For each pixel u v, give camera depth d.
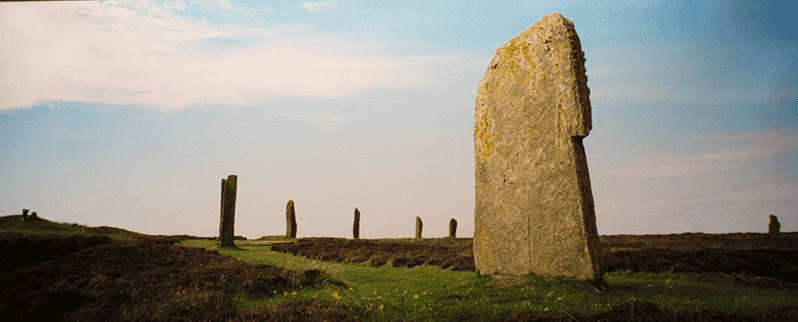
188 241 22.83
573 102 8.66
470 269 12.93
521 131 9.61
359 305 6.98
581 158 8.70
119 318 6.70
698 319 5.31
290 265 14.08
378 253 18.66
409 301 7.36
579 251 8.23
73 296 7.52
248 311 6.94
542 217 8.91
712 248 16.80
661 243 20.11
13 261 11.14
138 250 13.54
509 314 6.15
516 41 10.15
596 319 5.53
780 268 9.70
